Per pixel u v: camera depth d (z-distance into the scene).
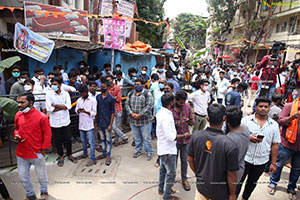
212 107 2.28
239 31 30.47
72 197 3.48
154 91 5.70
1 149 5.01
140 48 10.23
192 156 2.46
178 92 3.56
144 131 4.69
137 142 4.89
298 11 18.89
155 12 19.80
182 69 10.87
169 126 3.11
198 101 5.09
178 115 3.72
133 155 4.95
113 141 5.84
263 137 2.74
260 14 22.48
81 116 4.46
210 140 2.22
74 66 8.64
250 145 3.03
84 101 4.41
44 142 3.21
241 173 2.45
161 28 21.31
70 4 9.99
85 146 4.75
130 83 6.92
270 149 3.08
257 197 3.64
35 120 3.10
